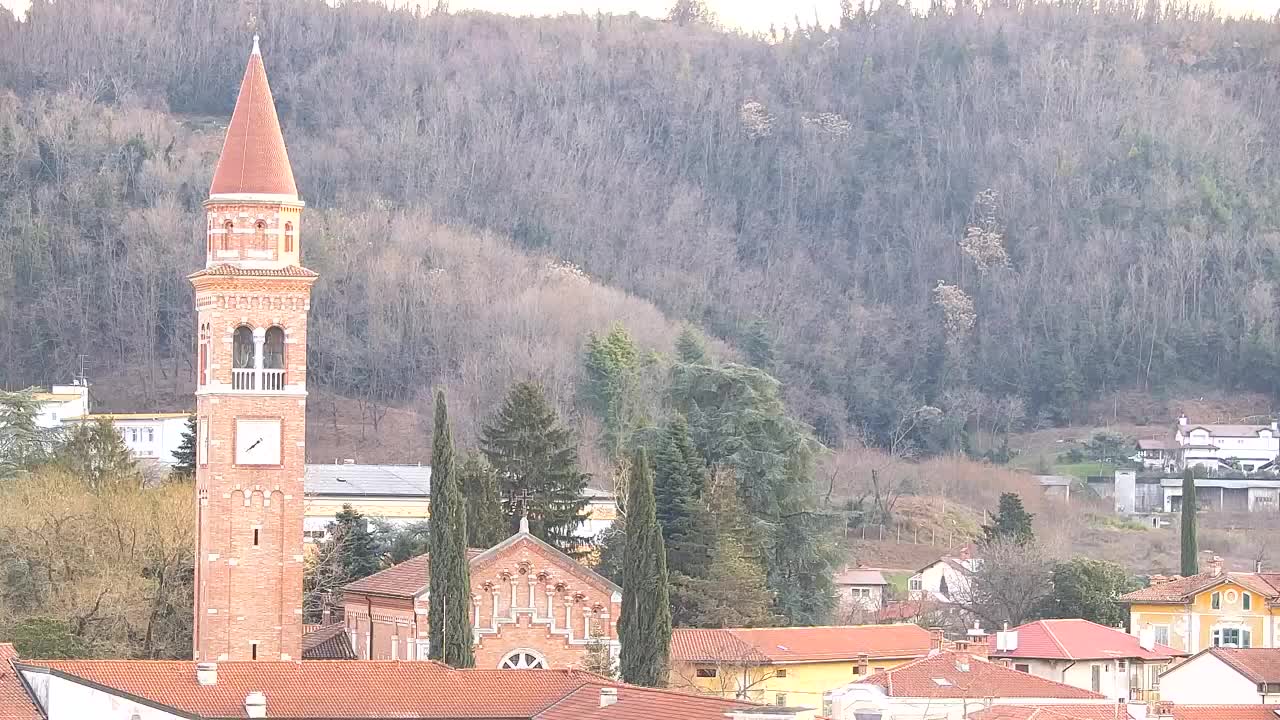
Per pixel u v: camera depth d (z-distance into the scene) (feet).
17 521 648.79
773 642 647.56
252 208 590.55
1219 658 595.47
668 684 578.25
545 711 472.85
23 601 639.35
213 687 469.57
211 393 584.40
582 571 623.77
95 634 623.77
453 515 571.28
